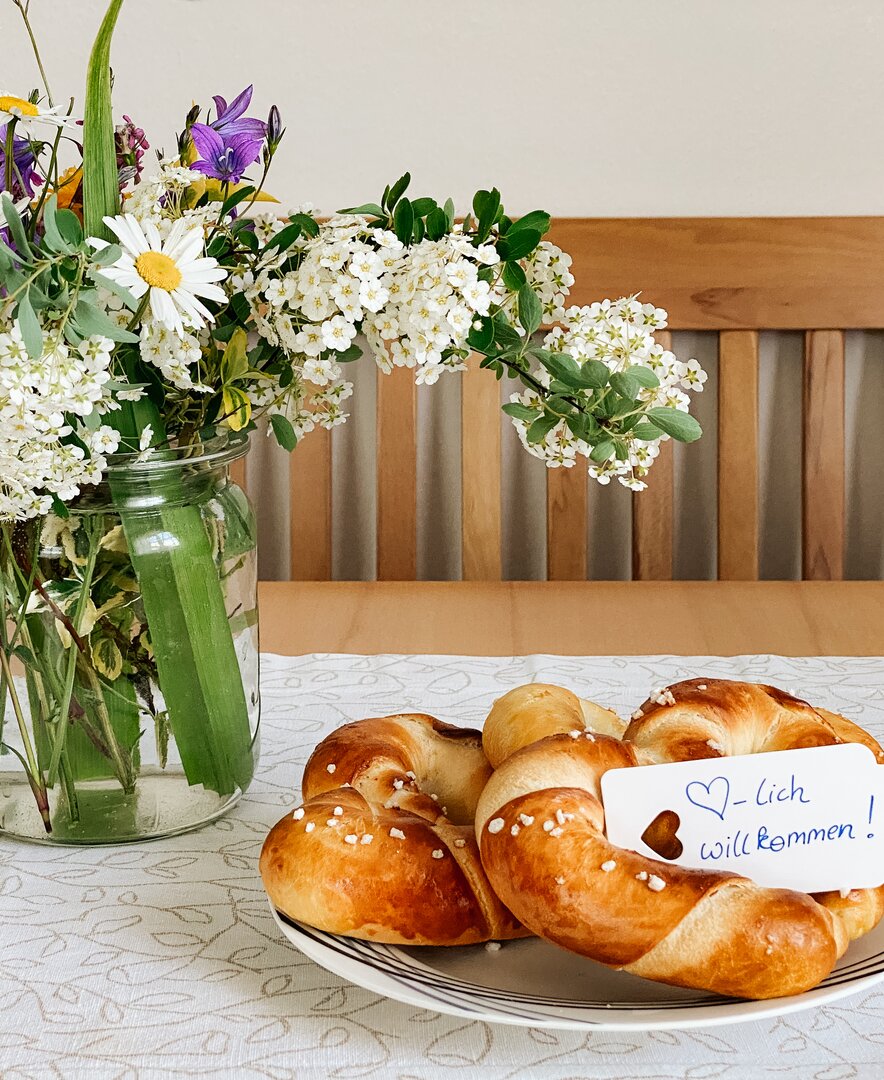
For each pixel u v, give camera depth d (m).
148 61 1.84
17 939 0.85
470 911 0.78
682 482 2.01
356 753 0.86
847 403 1.97
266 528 2.05
